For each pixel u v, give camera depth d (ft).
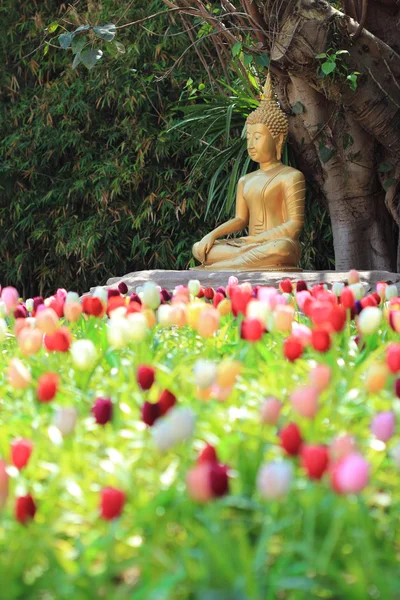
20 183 23.48
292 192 15.99
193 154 22.35
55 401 5.53
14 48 23.73
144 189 23.15
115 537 3.43
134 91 22.15
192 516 3.59
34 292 24.98
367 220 17.71
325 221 21.44
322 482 3.70
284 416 4.89
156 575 3.23
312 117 16.57
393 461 4.04
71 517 3.66
